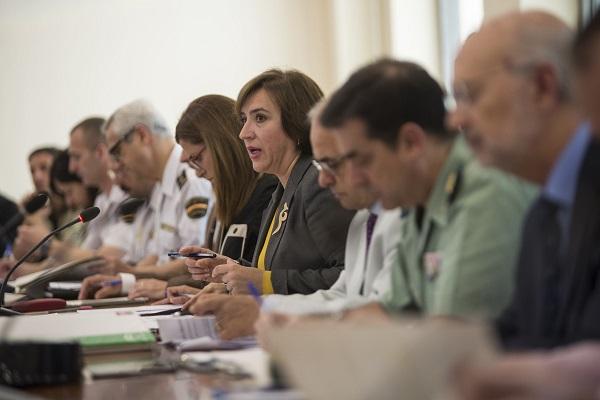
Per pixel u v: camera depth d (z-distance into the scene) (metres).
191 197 9.20
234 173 7.18
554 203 3.35
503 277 3.65
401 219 4.57
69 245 10.61
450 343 2.18
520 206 3.73
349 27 13.12
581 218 3.14
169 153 9.59
